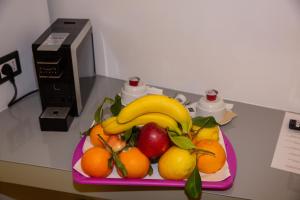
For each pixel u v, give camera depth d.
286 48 1.09
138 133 0.85
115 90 1.28
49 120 1.01
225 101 1.24
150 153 0.81
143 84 1.13
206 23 1.15
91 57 1.28
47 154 0.94
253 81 1.18
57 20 1.25
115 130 0.85
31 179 0.93
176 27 1.19
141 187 0.83
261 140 1.02
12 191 1.24
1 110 1.14
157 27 1.22
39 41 1.01
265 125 1.10
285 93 1.16
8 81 1.15
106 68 1.37
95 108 1.15
